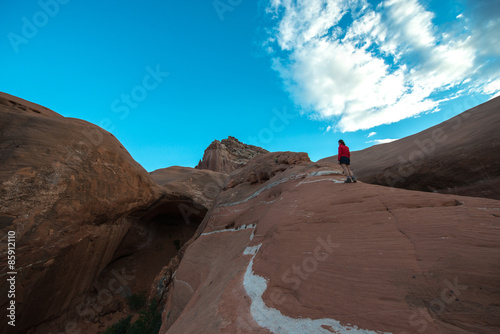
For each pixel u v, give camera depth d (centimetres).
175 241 2745
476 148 1014
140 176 1920
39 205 1075
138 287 2003
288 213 655
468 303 221
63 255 1226
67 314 1481
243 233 982
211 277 759
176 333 421
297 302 330
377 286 286
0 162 1031
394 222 405
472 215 349
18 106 1423
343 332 248
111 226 1652
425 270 276
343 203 559
